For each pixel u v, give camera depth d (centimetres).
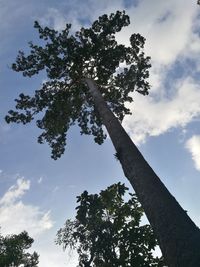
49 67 1731
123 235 1304
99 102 1331
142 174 838
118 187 1398
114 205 1388
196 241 582
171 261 602
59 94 1783
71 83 1781
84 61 1752
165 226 662
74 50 1695
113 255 1305
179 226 635
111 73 1820
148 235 1287
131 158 912
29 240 2786
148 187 785
